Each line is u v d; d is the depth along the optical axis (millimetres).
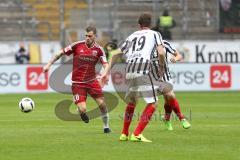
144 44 36219
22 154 31484
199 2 111000
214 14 110125
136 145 35000
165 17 99750
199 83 93062
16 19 110438
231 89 93812
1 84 89250
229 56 102875
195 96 83375
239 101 75250
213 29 108938
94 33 42375
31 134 41031
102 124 48875
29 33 108438
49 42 102625
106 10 110438
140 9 110625
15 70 89688
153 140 37438
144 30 36719
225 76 93688
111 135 40312
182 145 35062
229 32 106312
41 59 102375
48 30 108812
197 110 63062
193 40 102438
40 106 67375
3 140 37469
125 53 37312
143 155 31109
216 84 93438
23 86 89875
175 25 102562
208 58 102562
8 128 45375
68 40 103750
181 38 107500
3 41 102875
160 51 36219
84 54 42250
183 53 102062
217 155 31109
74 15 110125
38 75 90188
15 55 101375
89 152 32156
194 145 35094
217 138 38594
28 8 111312
